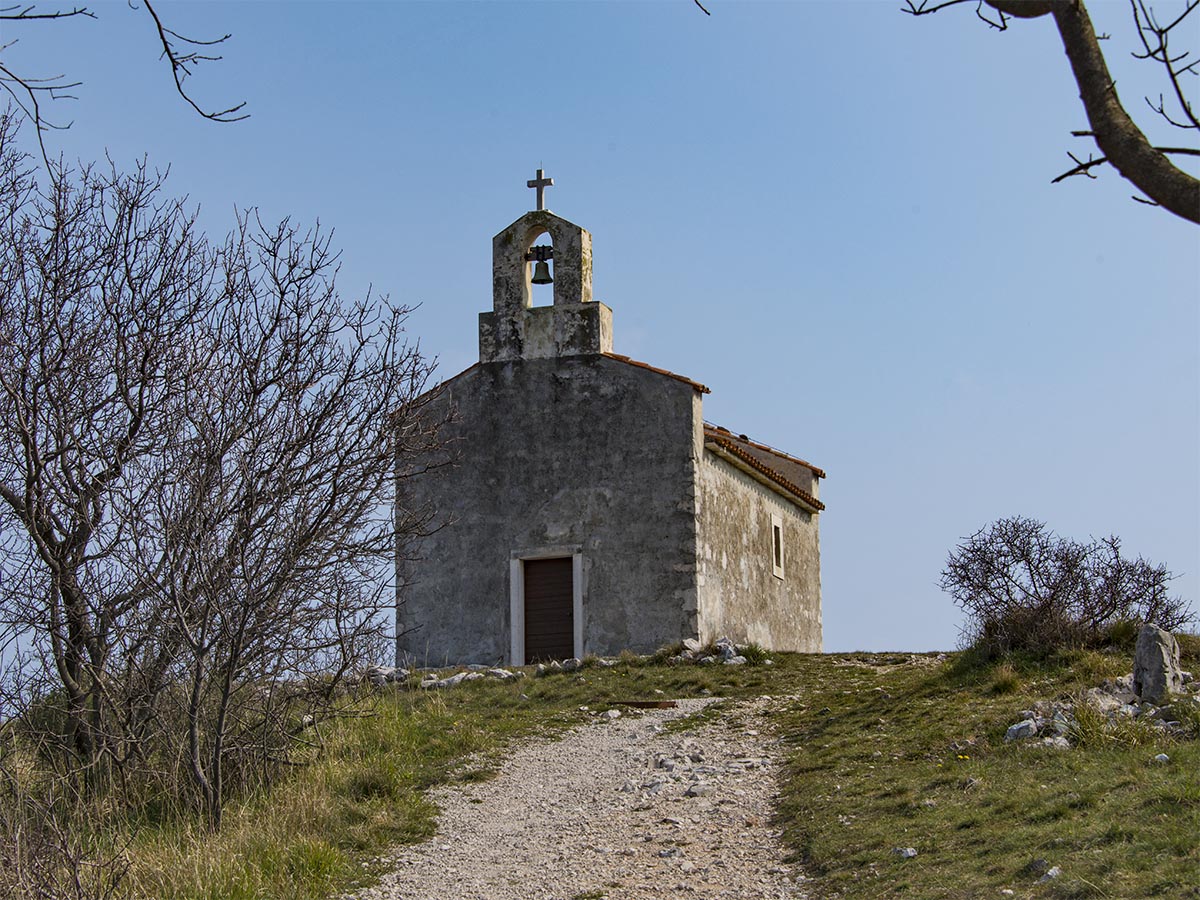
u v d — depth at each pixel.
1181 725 14.22
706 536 27.14
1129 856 10.09
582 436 27.20
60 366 15.48
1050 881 9.91
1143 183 5.12
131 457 15.55
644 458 26.81
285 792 14.85
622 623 26.33
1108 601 19.75
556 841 13.18
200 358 15.57
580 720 18.64
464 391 27.97
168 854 12.55
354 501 15.52
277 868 12.47
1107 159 5.26
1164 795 11.35
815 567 35.44
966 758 14.27
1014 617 19.28
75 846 12.02
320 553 15.24
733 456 28.77
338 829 13.70
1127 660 17.89
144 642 15.02
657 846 12.72
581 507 26.94
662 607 26.22
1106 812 11.29
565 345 27.59
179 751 14.94
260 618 14.71
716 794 14.38
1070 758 13.49
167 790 14.77
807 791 13.89
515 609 26.83
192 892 11.75
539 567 27.17
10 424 15.09
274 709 15.77
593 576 26.62
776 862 11.95
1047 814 11.58
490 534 27.27
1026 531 20.14
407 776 15.50
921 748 14.95
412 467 27.59
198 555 14.38
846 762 14.89
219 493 14.74
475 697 20.05
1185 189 5.00
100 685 14.66
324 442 15.49
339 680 17.16
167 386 15.68
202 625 14.32
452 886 12.02
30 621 14.82
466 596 27.16
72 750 14.96
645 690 20.38
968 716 16.03
